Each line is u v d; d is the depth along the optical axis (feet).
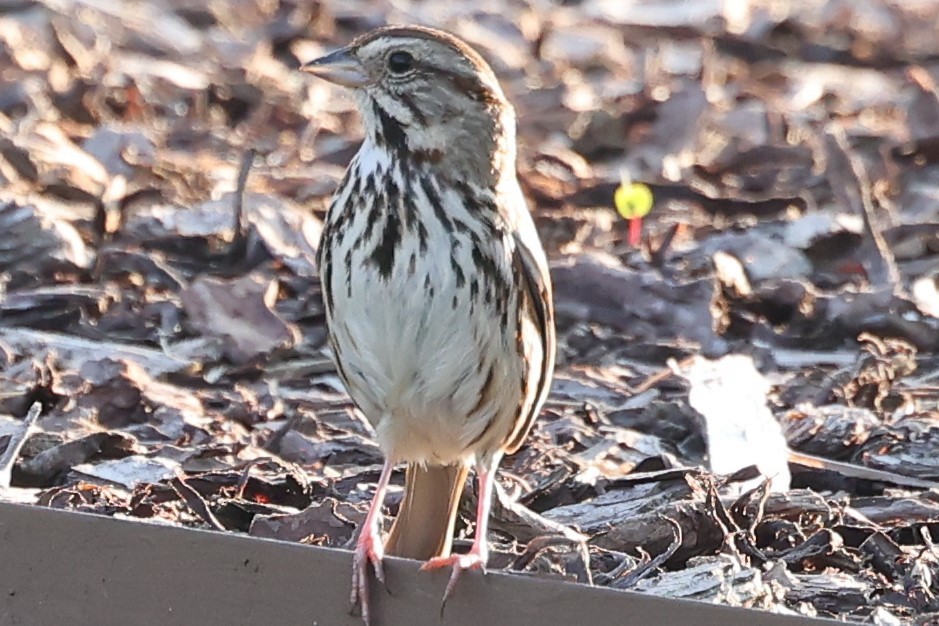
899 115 63.77
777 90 66.90
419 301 27.94
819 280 47.52
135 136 53.06
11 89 56.44
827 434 36.42
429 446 29.25
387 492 32.86
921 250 49.90
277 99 60.80
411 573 25.36
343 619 25.46
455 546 30.73
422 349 28.09
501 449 29.53
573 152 59.52
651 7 76.02
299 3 70.08
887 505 32.71
